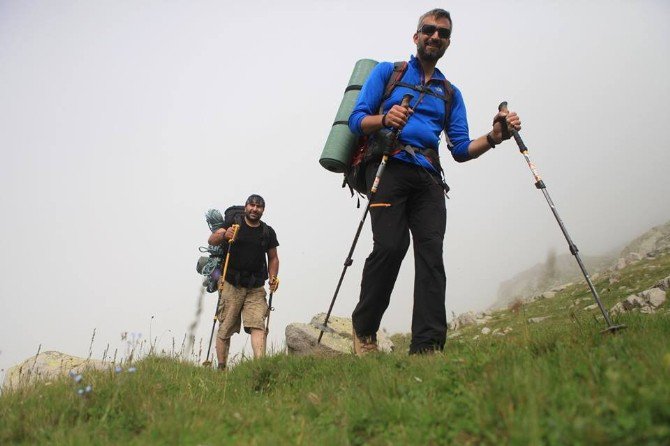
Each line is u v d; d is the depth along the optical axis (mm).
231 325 8562
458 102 6531
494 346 4453
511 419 2664
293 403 4328
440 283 5684
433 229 5852
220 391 5031
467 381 3605
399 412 3252
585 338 4277
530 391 2887
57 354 8461
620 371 2969
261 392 5078
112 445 3359
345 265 6047
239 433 3439
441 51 6207
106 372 5605
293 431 3377
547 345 4164
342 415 3547
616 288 23672
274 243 8930
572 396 2865
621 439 2398
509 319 22344
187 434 3357
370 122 5816
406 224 5895
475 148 6176
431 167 5934
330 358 5699
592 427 2426
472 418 2982
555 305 24344
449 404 3221
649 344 3488
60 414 4141
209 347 7230
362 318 5941
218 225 8891
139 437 3492
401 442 2852
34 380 5926
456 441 2812
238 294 8586
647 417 2436
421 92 6164
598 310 16906
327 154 6605
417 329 5598
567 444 2412
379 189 5891
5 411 4320
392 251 5711
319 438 3174
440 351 5215
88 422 3936
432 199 6008
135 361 6488
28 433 3816
